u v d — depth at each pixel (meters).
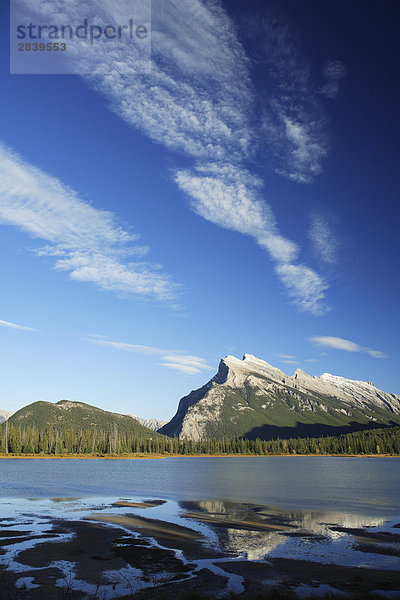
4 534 45.97
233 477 127.38
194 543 43.00
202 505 68.75
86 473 137.00
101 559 36.91
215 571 33.84
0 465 173.75
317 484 105.62
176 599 27.22
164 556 38.12
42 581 30.86
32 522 52.84
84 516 57.56
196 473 143.88
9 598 27.19
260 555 38.62
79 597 27.69
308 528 50.59
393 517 57.94
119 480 113.75
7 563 35.22
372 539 44.97
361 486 100.75
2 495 80.00
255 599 26.62
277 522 54.31
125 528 49.75
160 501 73.62
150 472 146.50
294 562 36.41
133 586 30.06
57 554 38.25
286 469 169.12
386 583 30.92
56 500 73.88
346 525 52.50
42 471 143.50
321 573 33.44
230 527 51.00
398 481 114.31
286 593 27.98
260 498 77.81
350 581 31.39
